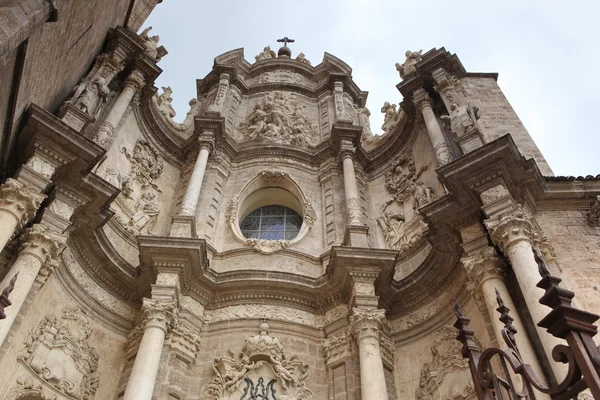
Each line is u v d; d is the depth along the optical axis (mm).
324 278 14547
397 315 14500
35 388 10969
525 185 12586
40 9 10023
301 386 12836
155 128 19031
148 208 16938
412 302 14406
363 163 19734
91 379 12289
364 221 17500
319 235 17297
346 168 18562
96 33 16484
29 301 11156
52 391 11297
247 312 14242
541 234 11656
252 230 18078
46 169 12102
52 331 11961
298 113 22438
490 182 12312
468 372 12000
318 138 21672
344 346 13242
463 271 13055
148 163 18141
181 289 13906
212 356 13336
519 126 15414
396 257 14047
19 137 12227
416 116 18188
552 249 11461
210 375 12953
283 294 14586
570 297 4754
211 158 18953
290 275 14648
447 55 18062
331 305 14430
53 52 12766
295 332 13945
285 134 21203
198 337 13516
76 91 15430
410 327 14055
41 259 11445
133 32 18578
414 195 17047
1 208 10805
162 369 12320
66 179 12891
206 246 14852
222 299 14492
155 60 19531
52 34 12102
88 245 13406
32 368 11117
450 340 12898
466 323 6305
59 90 14617
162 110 20406
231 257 16109
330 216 17562
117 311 13758
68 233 12562
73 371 11953
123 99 17391
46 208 12266
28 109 12203
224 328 13898
